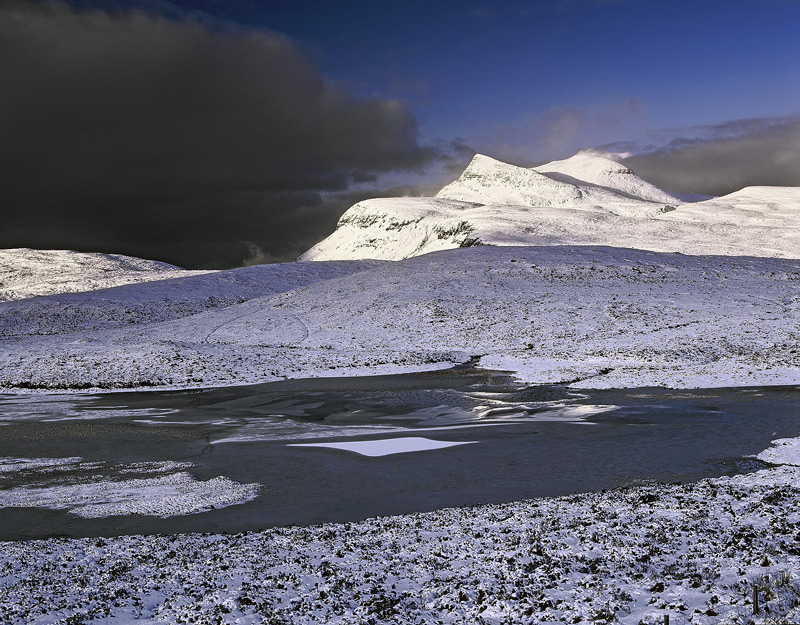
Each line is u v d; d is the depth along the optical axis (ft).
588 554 40.96
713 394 129.80
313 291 306.55
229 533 54.70
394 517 56.54
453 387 149.28
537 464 76.89
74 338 240.73
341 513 60.08
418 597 34.91
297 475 74.90
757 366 161.38
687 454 79.77
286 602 35.01
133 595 37.27
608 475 70.95
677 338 201.05
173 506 63.52
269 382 166.81
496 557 41.16
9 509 63.31
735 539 42.65
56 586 39.17
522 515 52.65
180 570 41.78
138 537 52.54
